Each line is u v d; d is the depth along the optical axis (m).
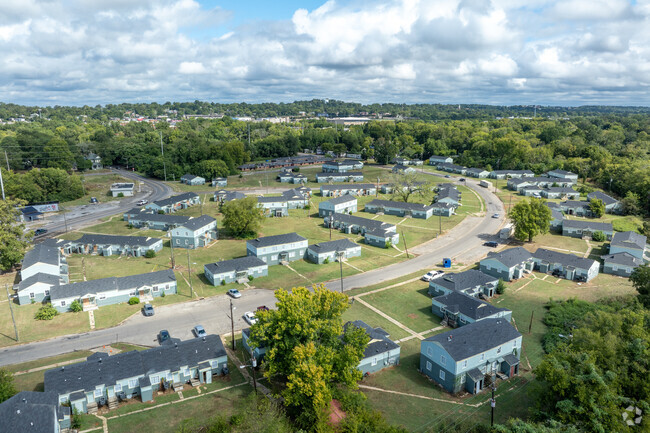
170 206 156.50
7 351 67.12
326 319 57.00
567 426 45.12
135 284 85.06
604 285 91.62
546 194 175.50
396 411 53.50
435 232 131.50
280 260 105.88
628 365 51.44
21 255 96.38
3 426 44.50
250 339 56.91
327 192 183.88
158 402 55.75
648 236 123.31
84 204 171.62
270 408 48.97
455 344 58.78
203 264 104.88
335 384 53.94
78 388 54.00
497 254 97.44
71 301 80.50
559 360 51.09
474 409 54.06
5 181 160.00
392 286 91.88
